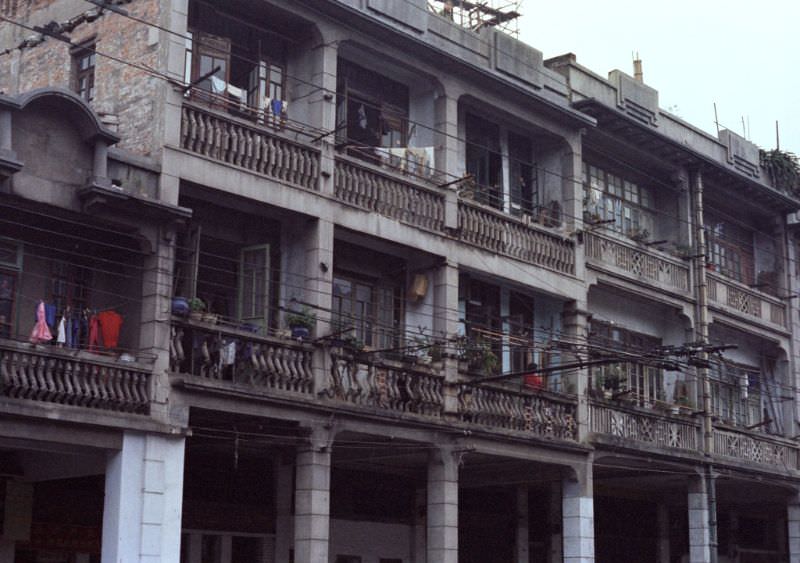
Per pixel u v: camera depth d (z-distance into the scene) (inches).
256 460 935.0
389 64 965.8
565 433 1014.4
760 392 1374.3
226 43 862.5
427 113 998.4
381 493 1035.3
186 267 777.6
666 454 1105.4
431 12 993.5
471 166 1054.4
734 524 1446.9
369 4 928.9
